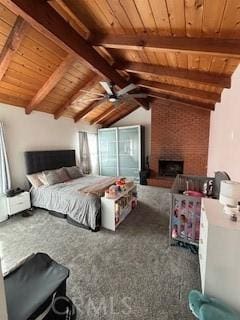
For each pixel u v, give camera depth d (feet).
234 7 4.82
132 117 24.50
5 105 13.50
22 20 8.20
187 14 5.55
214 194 10.07
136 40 7.69
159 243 9.48
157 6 5.55
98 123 25.14
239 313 5.04
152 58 9.93
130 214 13.15
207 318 4.66
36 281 4.44
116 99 13.76
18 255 8.66
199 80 9.74
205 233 5.61
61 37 7.83
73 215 11.60
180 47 6.91
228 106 9.86
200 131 19.74
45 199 13.34
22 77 11.89
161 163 22.08
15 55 10.15
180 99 17.28
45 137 16.93
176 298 6.18
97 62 10.40
